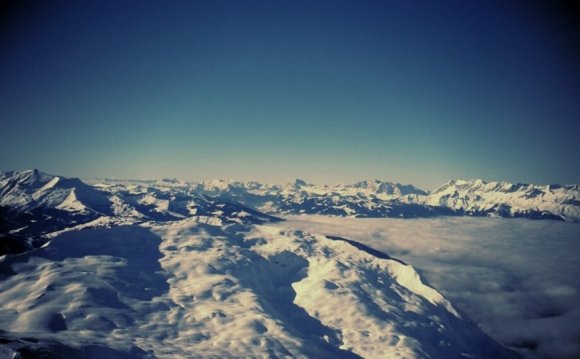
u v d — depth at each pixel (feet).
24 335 137.08
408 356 231.50
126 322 204.13
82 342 144.15
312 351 212.64
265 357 189.78
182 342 192.44
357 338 253.03
